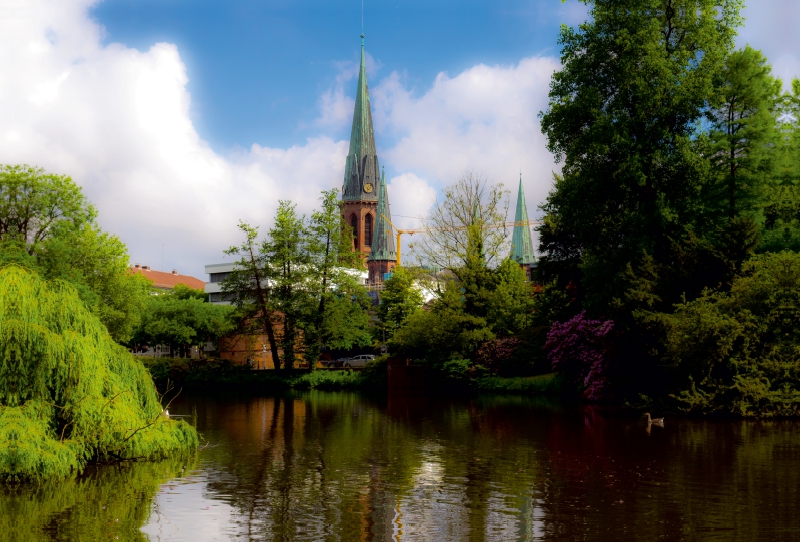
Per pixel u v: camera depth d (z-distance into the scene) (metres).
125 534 12.28
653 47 36.06
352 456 20.80
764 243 38.06
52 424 17.41
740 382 28.95
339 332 67.06
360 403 44.69
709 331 29.17
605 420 30.30
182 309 90.12
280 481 16.88
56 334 17.34
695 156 36.44
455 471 18.20
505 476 17.50
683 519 13.13
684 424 27.94
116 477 17.25
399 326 86.69
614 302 34.62
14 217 56.72
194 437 21.78
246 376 65.75
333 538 12.09
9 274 17.56
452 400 45.62
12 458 15.81
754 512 13.59
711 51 37.97
